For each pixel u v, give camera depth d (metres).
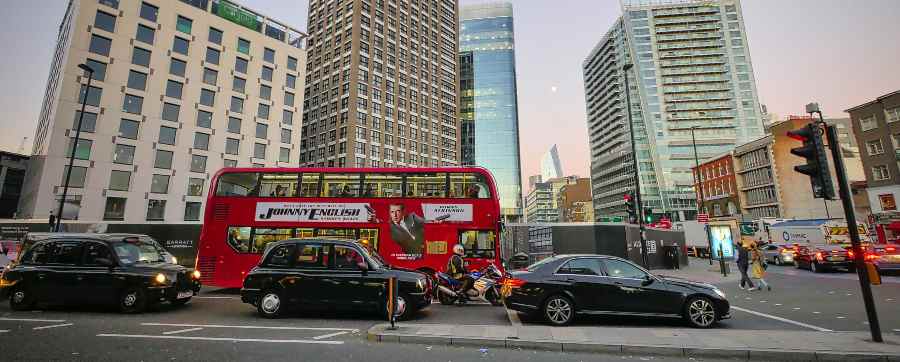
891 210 36.78
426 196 13.08
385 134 70.50
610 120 109.06
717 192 62.50
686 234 42.84
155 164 43.28
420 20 82.31
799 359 5.82
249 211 12.99
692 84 93.88
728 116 90.44
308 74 75.50
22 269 9.32
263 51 54.12
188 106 46.34
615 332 7.07
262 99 53.06
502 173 112.44
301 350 6.11
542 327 7.52
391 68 73.94
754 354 5.89
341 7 73.06
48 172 36.91
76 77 39.44
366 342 6.66
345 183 13.23
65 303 9.53
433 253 12.52
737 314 9.48
